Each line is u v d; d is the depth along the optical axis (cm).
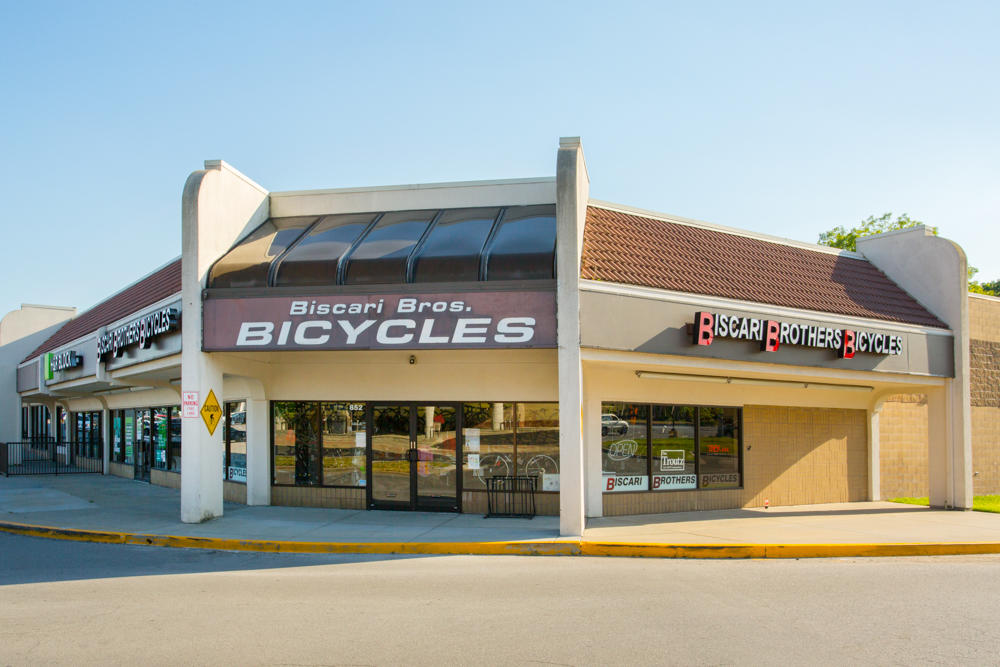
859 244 2105
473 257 1330
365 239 1490
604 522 1434
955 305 1841
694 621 743
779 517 1580
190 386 1415
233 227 1559
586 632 702
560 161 1277
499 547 1184
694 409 1669
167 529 1353
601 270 1359
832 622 741
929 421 1873
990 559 1163
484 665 607
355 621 745
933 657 629
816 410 1895
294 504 1622
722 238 1802
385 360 1584
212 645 666
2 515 1586
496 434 1520
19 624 743
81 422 3234
